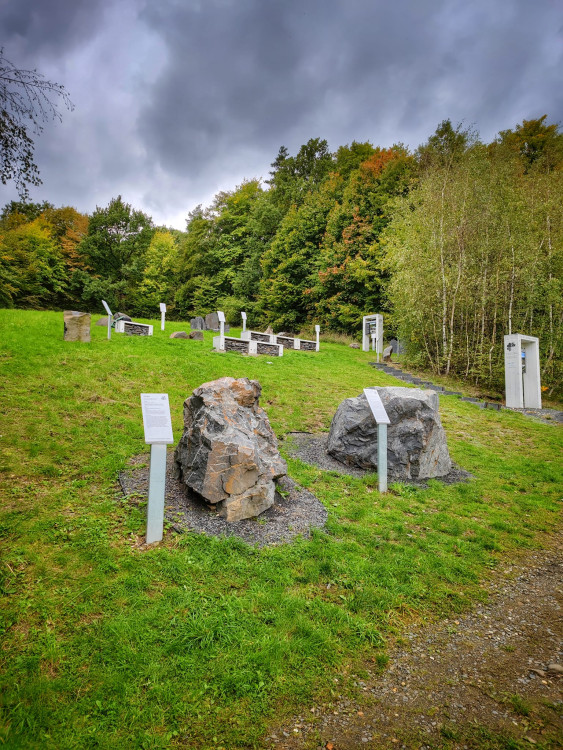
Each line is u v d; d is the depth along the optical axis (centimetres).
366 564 443
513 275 1634
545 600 418
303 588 398
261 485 530
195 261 4294
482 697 288
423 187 2031
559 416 1361
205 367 1289
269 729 254
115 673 277
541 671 314
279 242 3594
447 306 1839
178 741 240
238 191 4681
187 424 616
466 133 1823
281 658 305
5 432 685
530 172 1858
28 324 1521
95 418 805
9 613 322
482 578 454
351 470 755
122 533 456
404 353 2227
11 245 3791
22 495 516
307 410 1092
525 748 246
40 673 274
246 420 587
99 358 1188
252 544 462
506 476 798
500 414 1307
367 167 3164
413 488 690
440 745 248
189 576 391
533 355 1535
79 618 327
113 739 235
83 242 4269
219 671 288
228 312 3788
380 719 267
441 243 1786
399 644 342
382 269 2730
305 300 3544
